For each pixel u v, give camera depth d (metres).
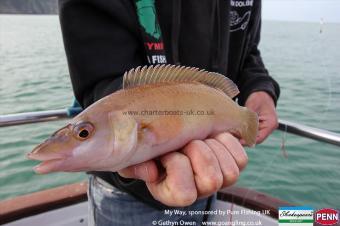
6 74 3.11
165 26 0.60
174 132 0.44
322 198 1.22
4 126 0.71
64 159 0.40
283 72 3.05
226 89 0.56
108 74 0.49
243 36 0.78
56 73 3.13
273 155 1.59
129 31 0.53
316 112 1.73
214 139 0.43
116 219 0.60
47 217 0.84
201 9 0.63
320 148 1.63
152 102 0.44
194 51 0.64
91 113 0.42
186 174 0.38
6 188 1.49
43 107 2.06
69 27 0.49
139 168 0.42
